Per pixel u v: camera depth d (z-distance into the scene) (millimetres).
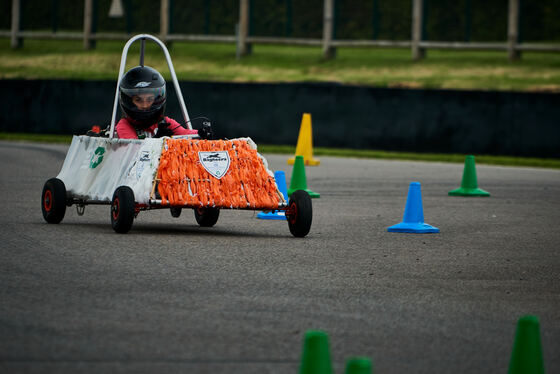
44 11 104438
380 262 23469
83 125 70500
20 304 17438
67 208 33500
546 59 89375
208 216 29812
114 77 92000
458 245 27000
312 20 94750
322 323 16641
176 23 98562
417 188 30062
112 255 22969
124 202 25969
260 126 66125
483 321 17234
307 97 64750
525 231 30516
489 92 59656
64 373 13336
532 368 11312
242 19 95562
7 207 32906
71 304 17531
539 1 87812
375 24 91812
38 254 22922
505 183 47031
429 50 96438
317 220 32062
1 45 105688
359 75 87438
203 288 19328
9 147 61938
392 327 16531
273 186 27219
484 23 89250
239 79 88188
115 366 13727
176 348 14750
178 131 29969
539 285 21062
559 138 58250
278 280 20484
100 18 101312
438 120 61125
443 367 14203
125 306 17469
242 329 16016
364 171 51781
